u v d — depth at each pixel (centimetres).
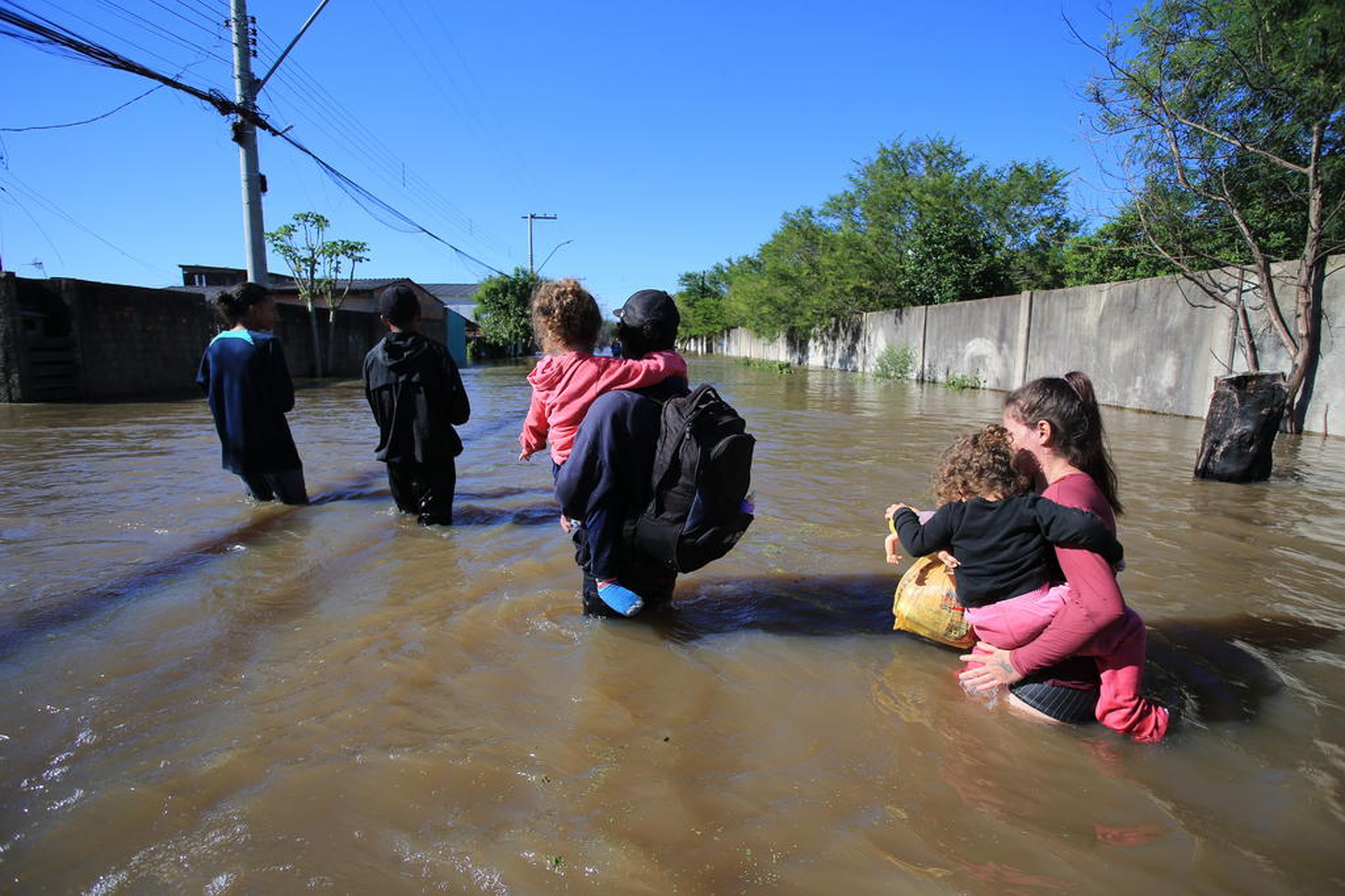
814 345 3338
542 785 188
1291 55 788
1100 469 245
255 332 468
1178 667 257
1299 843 170
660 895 152
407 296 422
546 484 561
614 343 308
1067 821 178
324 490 528
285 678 241
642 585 292
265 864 158
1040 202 2416
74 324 1252
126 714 218
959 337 1831
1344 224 834
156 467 607
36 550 374
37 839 165
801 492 531
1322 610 309
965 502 242
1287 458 700
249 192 1245
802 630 289
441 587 327
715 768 197
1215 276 1010
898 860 164
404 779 189
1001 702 236
